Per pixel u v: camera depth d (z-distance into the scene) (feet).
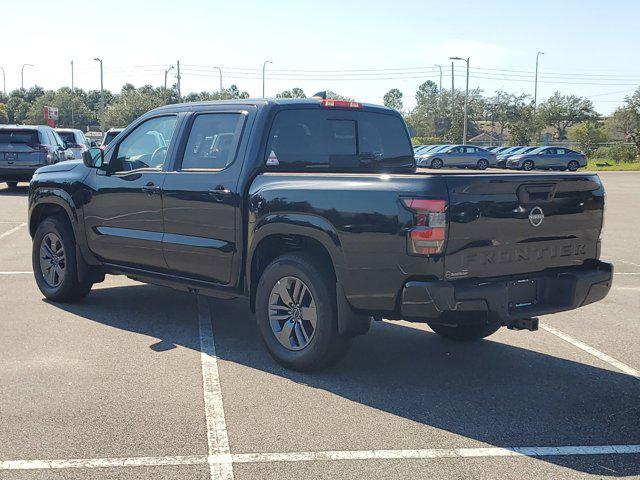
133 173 20.95
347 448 13.05
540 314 15.92
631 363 18.80
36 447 12.82
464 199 14.78
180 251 19.65
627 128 311.68
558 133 333.83
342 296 16.12
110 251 21.91
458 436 13.70
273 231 17.21
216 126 19.42
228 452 12.76
